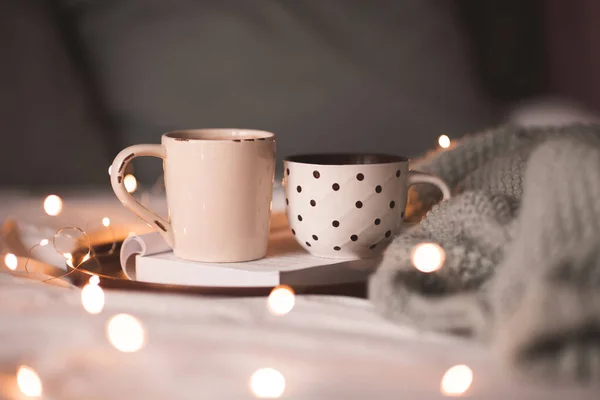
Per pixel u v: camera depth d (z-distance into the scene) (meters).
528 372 0.53
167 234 0.74
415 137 1.81
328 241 0.73
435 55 1.87
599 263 0.58
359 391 0.54
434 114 1.83
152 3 1.75
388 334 0.61
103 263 0.79
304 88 1.77
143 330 0.59
